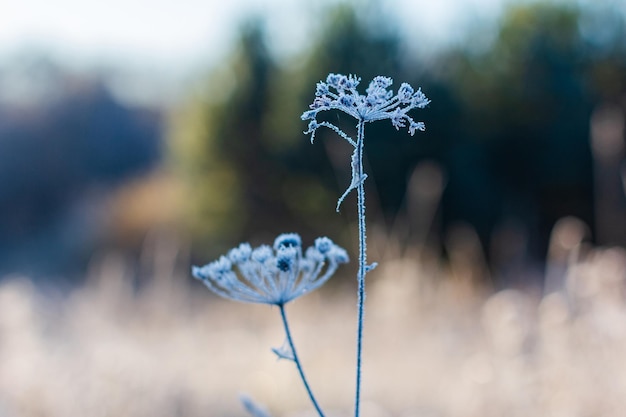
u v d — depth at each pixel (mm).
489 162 19188
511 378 4125
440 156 18156
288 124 18656
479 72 19453
